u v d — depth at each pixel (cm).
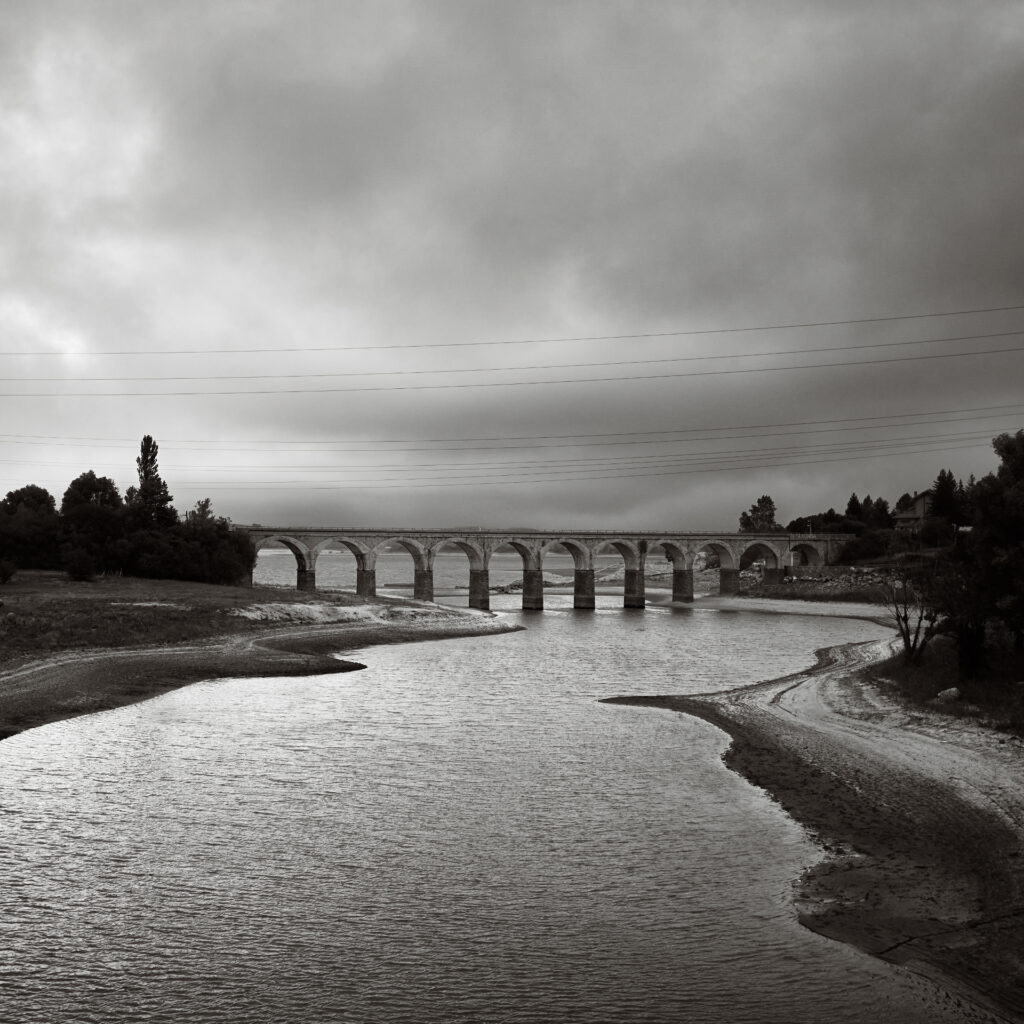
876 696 5034
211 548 12925
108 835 2669
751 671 7131
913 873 2353
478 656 8219
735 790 3216
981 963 1841
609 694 5684
